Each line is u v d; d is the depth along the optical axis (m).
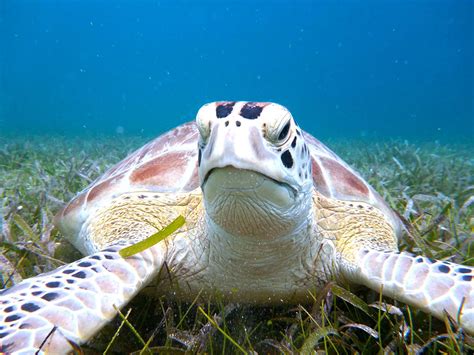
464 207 0.78
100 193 0.62
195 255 0.49
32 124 9.83
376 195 0.69
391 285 0.44
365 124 15.49
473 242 0.63
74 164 1.46
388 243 0.55
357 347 0.42
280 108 0.41
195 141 0.64
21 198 0.92
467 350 0.39
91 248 0.58
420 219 0.76
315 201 0.53
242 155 0.37
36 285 0.38
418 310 0.45
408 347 0.38
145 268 0.43
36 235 0.68
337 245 0.53
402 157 1.99
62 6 19.03
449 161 2.08
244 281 0.48
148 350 0.37
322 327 0.39
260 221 0.41
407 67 20.25
